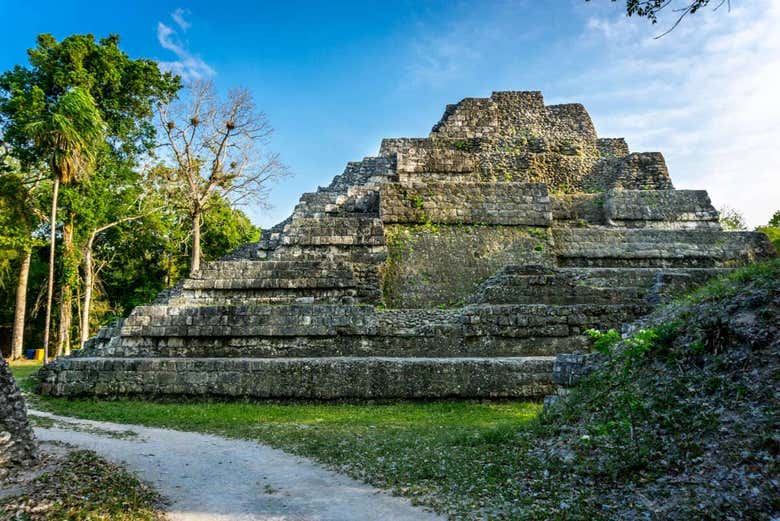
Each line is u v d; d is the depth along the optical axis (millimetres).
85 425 9641
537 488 5445
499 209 18859
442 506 5191
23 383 13906
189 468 6805
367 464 6750
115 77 23578
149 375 12469
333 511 5188
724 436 5156
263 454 7570
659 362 6918
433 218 18672
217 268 15875
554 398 8242
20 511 4773
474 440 7598
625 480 5168
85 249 26609
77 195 23938
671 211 20219
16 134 21703
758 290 6852
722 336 6473
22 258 30000
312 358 12844
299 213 21672
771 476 4441
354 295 15664
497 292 14578
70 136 17953
